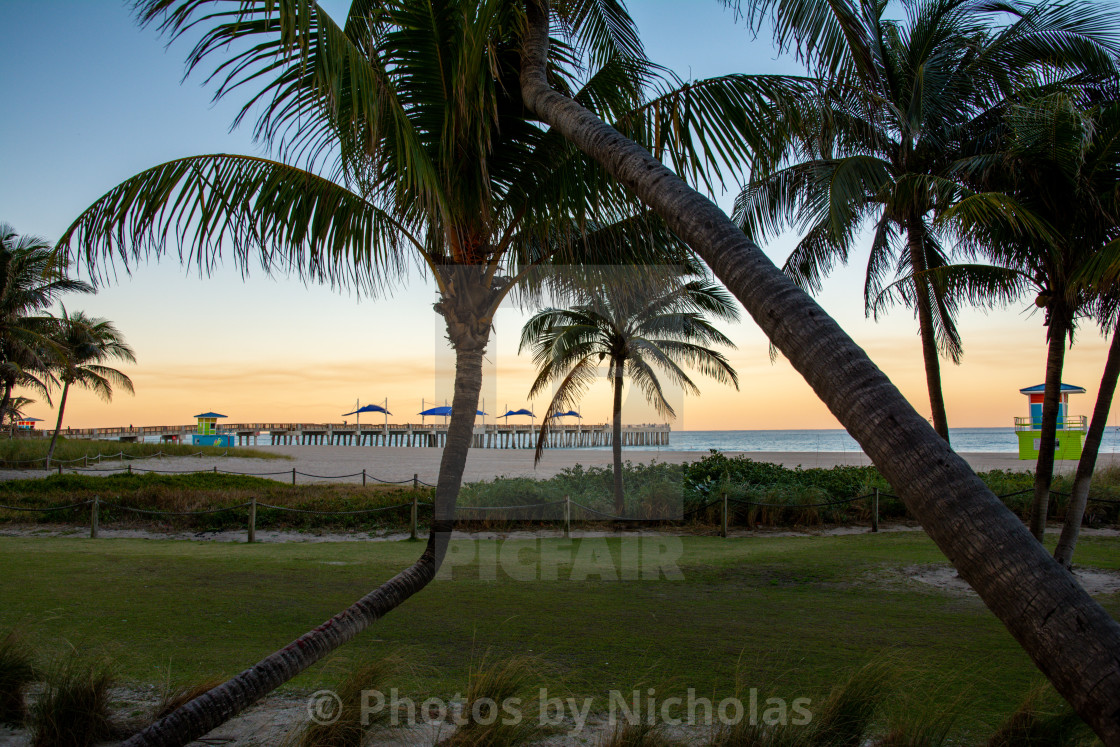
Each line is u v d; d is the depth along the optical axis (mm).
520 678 3838
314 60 3416
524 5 4305
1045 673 1593
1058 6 7844
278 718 3812
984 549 1684
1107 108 6871
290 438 76375
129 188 3783
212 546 10727
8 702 3848
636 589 7387
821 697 4062
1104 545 10484
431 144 4488
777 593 7336
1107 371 7691
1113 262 5875
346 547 10758
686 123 4379
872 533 12484
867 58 4621
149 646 5117
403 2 4070
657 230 5027
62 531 12125
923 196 7883
